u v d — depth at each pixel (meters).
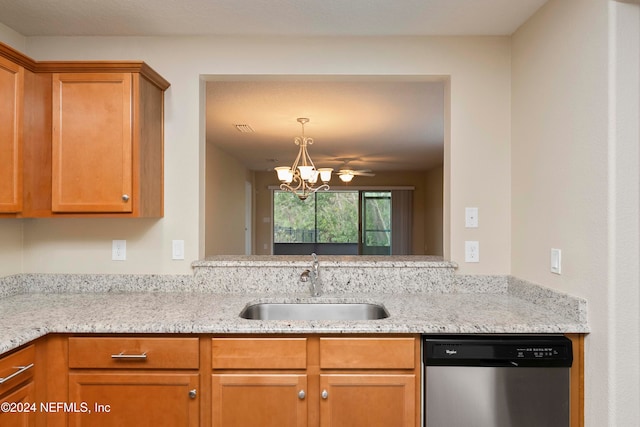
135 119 1.88
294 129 4.35
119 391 1.60
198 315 1.71
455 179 2.18
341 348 1.59
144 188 1.96
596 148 1.48
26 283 2.16
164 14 1.94
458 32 2.13
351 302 2.04
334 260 2.27
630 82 1.42
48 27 2.07
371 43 2.19
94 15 1.95
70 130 1.88
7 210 1.77
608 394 1.43
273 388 1.59
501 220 2.17
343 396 1.59
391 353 1.59
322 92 3.07
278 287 2.17
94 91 1.88
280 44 2.19
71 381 1.59
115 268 2.19
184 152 2.17
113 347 1.59
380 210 8.92
